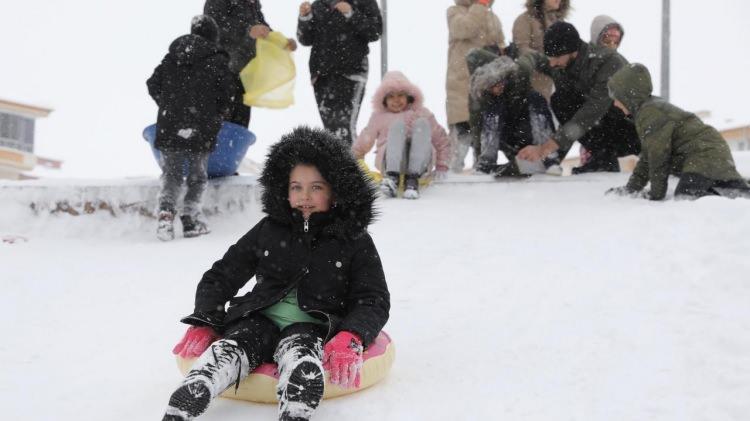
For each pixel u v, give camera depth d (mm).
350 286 3449
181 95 7215
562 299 4547
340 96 8938
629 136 8938
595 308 4324
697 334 3732
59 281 5551
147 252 6609
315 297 3363
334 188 3420
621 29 8836
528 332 4027
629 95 7543
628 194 7641
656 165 7238
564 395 3184
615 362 3508
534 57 9141
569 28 8422
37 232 7508
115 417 3086
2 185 7758
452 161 10391
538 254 5641
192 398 2619
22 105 31094
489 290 4863
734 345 3514
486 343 3914
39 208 7637
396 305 4680
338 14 8828
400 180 8516
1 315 4703
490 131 8930
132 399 3289
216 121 7332
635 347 3668
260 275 3502
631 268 5004
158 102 7457
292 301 3400
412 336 4105
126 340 4195
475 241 6191
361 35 8867
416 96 8680
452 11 10156
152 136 7742
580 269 5145
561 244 5863
